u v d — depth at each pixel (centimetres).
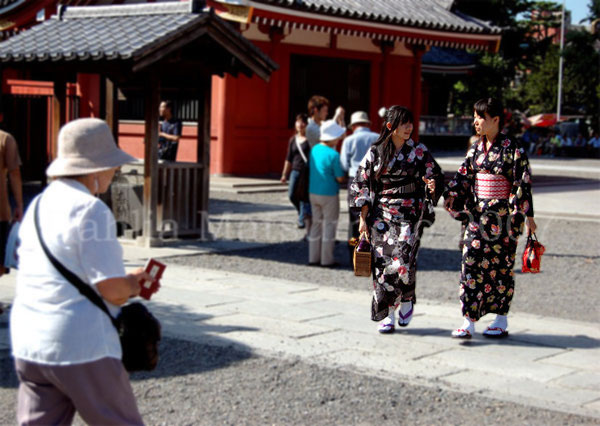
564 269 1061
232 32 1064
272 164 2208
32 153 1712
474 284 659
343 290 871
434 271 1016
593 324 745
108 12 1132
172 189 1130
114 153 331
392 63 2533
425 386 544
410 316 693
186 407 493
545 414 496
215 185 1938
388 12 2278
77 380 310
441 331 698
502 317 679
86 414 315
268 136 2189
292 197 1270
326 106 1151
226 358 595
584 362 612
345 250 1166
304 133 1245
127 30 1048
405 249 659
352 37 2375
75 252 312
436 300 839
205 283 877
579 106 6009
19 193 720
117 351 320
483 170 645
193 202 1165
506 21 5219
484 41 2503
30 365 313
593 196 2028
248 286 871
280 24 1966
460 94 5184
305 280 928
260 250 1136
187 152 2119
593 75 5059
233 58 1110
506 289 664
